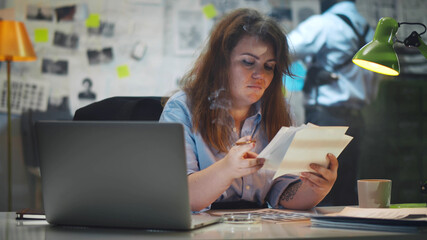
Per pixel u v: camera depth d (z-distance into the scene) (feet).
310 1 11.87
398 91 11.90
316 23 11.79
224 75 5.20
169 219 3.11
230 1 11.83
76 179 3.26
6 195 11.26
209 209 4.97
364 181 4.18
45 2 11.49
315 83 11.62
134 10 11.65
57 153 3.27
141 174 3.09
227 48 5.21
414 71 11.98
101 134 3.13
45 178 3.36
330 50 11.75
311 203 4.53
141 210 3.16
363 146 11.75
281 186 4.86
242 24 5.25
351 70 11.74
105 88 11.60
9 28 10.30
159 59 11.73
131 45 11.66
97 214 3.28
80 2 11.54
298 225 3.35
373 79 11.81
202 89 5.16
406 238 2.89
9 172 10.86
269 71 5.32
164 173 3.04
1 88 11.38
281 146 3.75
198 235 2.95
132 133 3.06
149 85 11.72
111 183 3.17
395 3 12.07
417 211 3.63
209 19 11.79
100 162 3.16
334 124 11.67
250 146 4.03
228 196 5.07
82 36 11.55
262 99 5.41
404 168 11.91
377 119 11.84
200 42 11.77
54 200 3.37
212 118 5.07
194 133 5.03
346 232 3.00
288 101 5.86
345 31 11.80
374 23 11.99
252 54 5.19
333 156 4.06
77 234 3.10
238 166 3.97
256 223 3.46
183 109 5.12
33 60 10.77
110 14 11.61
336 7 11.90
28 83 11.42
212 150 5.08
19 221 3.76
